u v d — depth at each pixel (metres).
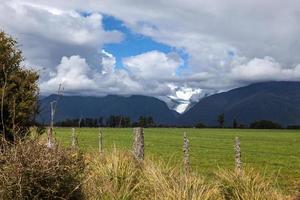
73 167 9.41
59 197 8.84
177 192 10.30
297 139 104.50
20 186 8.36
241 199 11.12
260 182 11.88
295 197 14.91
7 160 8.67
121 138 85.00
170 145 71.12
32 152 8.77
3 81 13.14
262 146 72.38
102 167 11.68
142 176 11.86
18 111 12.74
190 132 157.25
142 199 10.91
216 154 50.91
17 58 13.73
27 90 13.30
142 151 14.79
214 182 11.83
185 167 13.32
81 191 9.65
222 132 165.62
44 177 8.66
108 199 10.62
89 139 65.19
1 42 13.50
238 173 11.97
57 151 9.17
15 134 9.34
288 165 37.28
